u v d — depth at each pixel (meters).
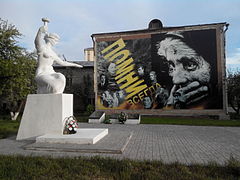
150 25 17.97
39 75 6.63
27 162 3.79
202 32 15.09
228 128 9.58
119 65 17.05
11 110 15.53
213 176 3.21
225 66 14.48
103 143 5.45
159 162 3.85
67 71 24.92
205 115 14.61
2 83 11.97
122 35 17.11
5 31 12.73
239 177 3.14
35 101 6.34
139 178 3.09
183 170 3.44
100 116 12.94
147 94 16.16
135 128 9.67
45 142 5.48
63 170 3.42
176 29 15.68
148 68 16.27
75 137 5.46
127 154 4.70
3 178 3.07
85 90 24.41
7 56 12.81
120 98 16.81
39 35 6.86
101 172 3.36
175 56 15.59
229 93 15.56
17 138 6.38
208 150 5.15
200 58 15.00
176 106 15.31
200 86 14.86
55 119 6.11
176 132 8.34
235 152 4.95
